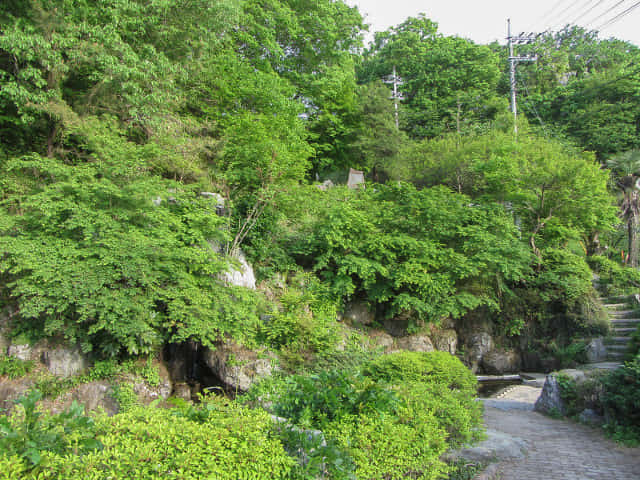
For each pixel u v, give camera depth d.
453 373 7.43
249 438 3.37
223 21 13.95
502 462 5.83
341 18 25.44
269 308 11.69
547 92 37.62
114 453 2.91
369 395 4.69
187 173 12.16
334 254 13.41
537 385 12.32
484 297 14.27
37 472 2.73
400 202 15.58
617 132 30.44
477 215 15.03
